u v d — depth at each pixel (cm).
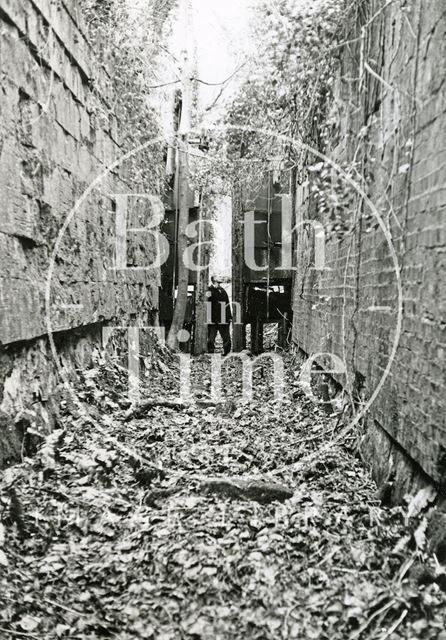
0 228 454
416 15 404
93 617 324
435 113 365
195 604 335
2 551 357
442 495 360
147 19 972
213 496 469
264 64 741
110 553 386
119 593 349
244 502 457
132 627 318
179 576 359
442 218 348
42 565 363
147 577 360
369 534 393
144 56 979
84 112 729
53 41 589
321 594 338
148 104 1123
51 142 589
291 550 384
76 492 460
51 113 588
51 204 586
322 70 651
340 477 508
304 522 412
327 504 450
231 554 379
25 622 305
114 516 436
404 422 417
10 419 466
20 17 495
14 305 479
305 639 305
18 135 498
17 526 390
